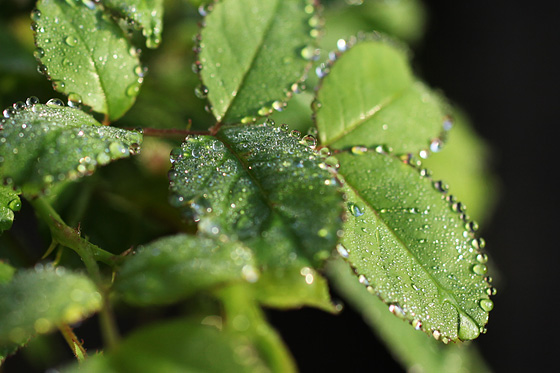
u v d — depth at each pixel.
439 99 0.37
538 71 0.85
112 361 0.29
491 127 0.81
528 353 0.70
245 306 0.31
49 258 0.36
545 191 0.79
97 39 0.33
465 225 0.33
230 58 0.34
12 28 0.41
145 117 0.40
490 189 0.63
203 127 0.40
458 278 0.32
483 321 0.32
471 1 0.89
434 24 0.86
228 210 0.30
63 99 0.39
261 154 0.31
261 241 0.30
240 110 0.33
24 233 0.46
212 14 0.34
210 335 0.29
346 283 0.41
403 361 0.41
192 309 0.40
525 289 0.74
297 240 0.30
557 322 0.72
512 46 0.87
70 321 0.29
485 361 0.69
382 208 0.33
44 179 0.30
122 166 0.40
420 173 0.33
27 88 0.39
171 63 0.45
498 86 0.84
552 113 0.83
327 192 0.30
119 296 0.30
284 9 0.34
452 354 0.46
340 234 0.30
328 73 0.35
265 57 0.34
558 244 0.76
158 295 0.29
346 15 0.54
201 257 0.30
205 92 0.33
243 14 0.34
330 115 0.35
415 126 0.35
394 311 0.31
